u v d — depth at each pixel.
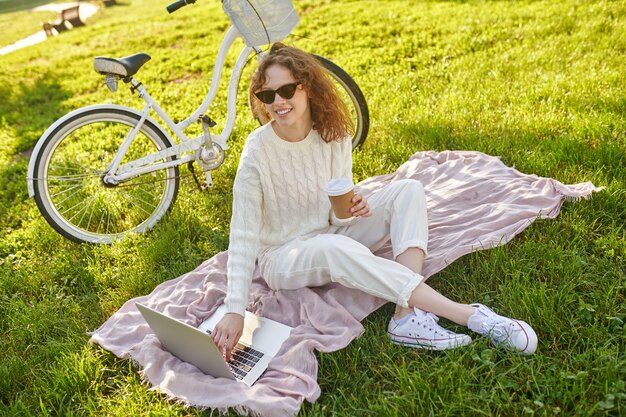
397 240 2.42
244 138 4.69
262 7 3.18
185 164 4.18
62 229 3.50
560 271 2.55
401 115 4.69
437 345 2.26
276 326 2.47
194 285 2.95
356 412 2.06
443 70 5.56
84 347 2.63
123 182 3.57
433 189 3.40
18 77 8.95
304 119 2.43
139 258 3.32
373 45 6.89
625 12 6.18
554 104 4.29
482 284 2.59
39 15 18.94
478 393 2.06
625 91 4.25
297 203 2.56
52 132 3.40
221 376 2.25
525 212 2.91
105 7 18.98
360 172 3.88
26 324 2.85
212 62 7.62
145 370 2.35
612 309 2.32
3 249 3.69
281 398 2.09
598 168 3.30
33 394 2.45
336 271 2.34
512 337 2.18
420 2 8.70
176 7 3.47
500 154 3.75
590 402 1.94
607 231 2.83
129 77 3.44
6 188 4.79
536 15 6.65
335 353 2.33
